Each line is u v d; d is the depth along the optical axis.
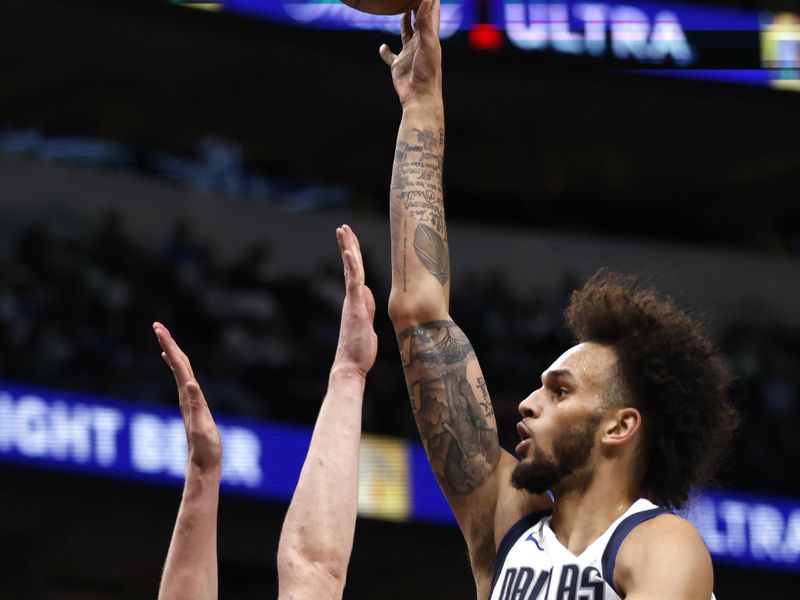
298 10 16.44
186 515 2.41
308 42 16.47
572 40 17.00
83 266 16.08
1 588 15.18
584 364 2.93
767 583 14.54
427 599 16.03
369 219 19.91
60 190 18.27
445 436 3.21
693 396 2.93
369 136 20.95
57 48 17.02
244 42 16.28
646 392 2.92
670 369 2.92
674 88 17.44
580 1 17.12
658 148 20.75
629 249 20.30
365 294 2.59
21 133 19.11
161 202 18.89
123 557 16.39
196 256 17.20
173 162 19.67
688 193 22.23
